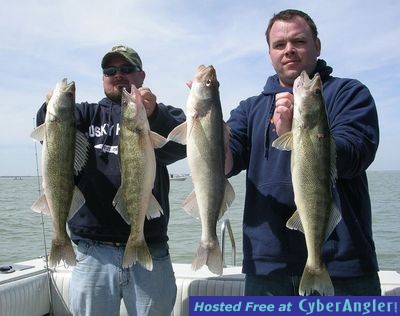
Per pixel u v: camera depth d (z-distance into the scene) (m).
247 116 1.34
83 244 1.39
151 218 1.33
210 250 1.20
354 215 1.15
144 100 1.32
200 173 1.20
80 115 1.46
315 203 1.08
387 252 4.61
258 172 1.25
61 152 1.30
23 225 6.28
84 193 1.39
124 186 1.27
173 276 1.45
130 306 1.38
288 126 1.11
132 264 1.26
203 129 1.20
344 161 1.07
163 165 1.46
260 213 1.22
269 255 1.19
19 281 1.70
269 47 1.32
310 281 1.08
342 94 1.19
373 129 1.14
